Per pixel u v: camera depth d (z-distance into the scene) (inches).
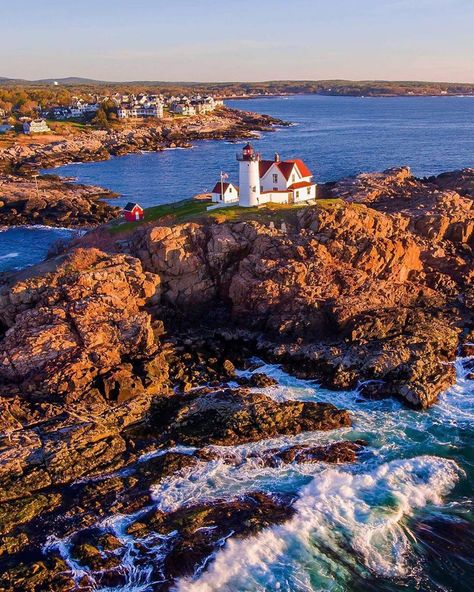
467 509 1333.7
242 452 1515.7
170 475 1435.8
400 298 2212.1
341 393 1802.4
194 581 1159.0
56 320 1925.4
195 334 2135.8
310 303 2052.2
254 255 2265.0
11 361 1795.0
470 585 1151.6
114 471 1464.1
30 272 2290.8
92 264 2247.8
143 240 2411.4
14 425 1572.3
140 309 2213.3
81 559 1203.9
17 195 4722.0
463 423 1649.9
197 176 5900.6
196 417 1651.1
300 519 1296.8
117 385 1707.7
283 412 1642.5
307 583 1152.8
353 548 1229.7
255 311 2138.3
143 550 1224.8
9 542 1245.7
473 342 2039.9
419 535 1263.5
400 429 1625.2
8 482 1395.2
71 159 7121.1
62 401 1678.2
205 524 1284.4
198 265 2321.6
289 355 1961.1
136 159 7322.8
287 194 2810.0
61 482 1421.0
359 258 2255.2
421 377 1797.5
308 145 7869.1
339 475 1433.3
